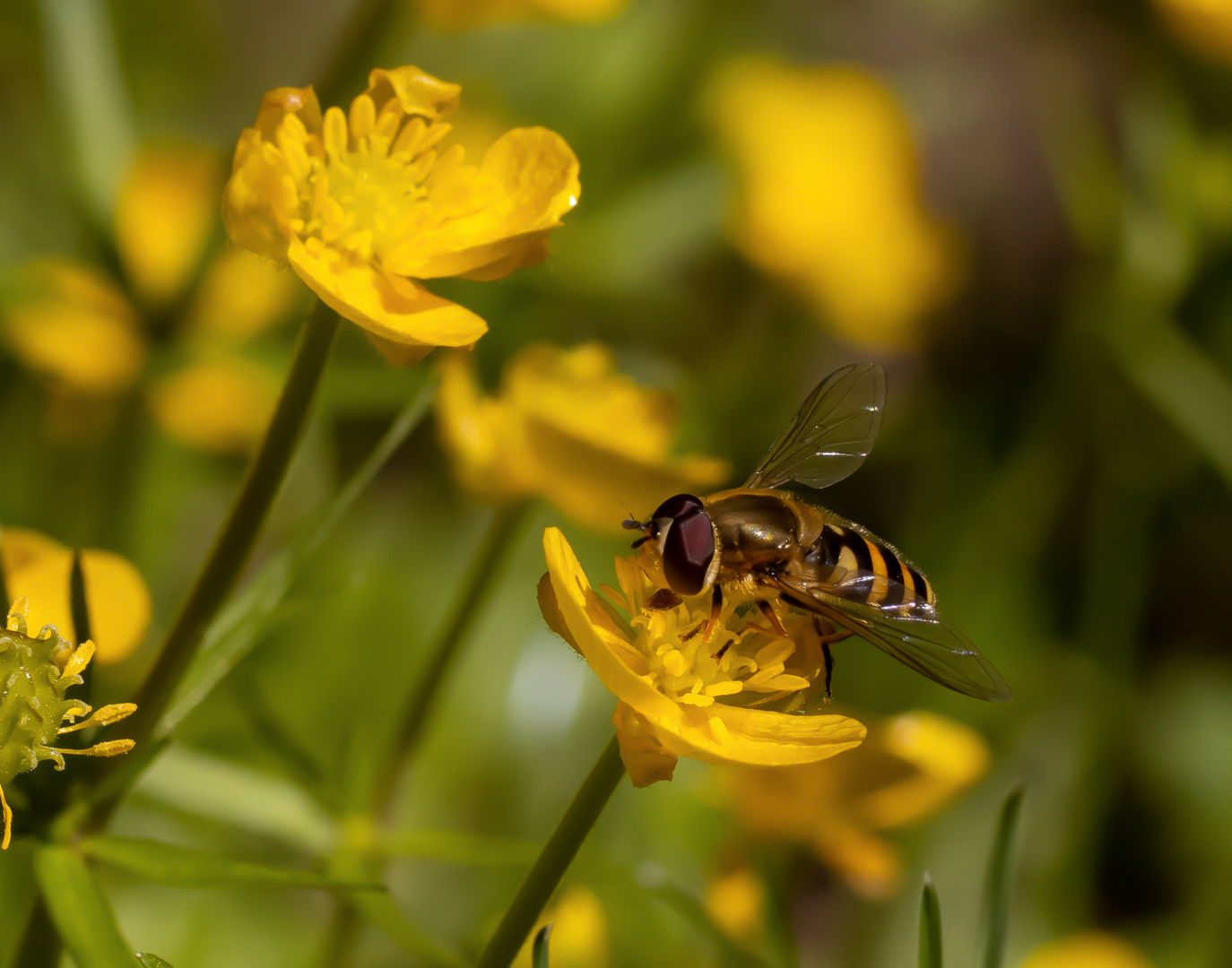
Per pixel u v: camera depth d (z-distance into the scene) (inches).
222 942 8.3
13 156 8.9
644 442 7.8
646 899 7.8
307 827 7.4
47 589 6.9
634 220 9.5
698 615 6.9
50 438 8.6
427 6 8.0
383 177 6.7
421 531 9.0
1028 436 9.4
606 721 8.6
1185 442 9.3
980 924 7.0
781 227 9.5
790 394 9.4
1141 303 9.0
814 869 9.8
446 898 8.5
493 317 8.7
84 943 6.6
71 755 6.7
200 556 9.5
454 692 8.7
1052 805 8.9
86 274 8.3
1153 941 8.8
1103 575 9.5
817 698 7.4
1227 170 8.9
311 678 8.5
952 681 7.4
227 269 8.5
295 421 6.7
